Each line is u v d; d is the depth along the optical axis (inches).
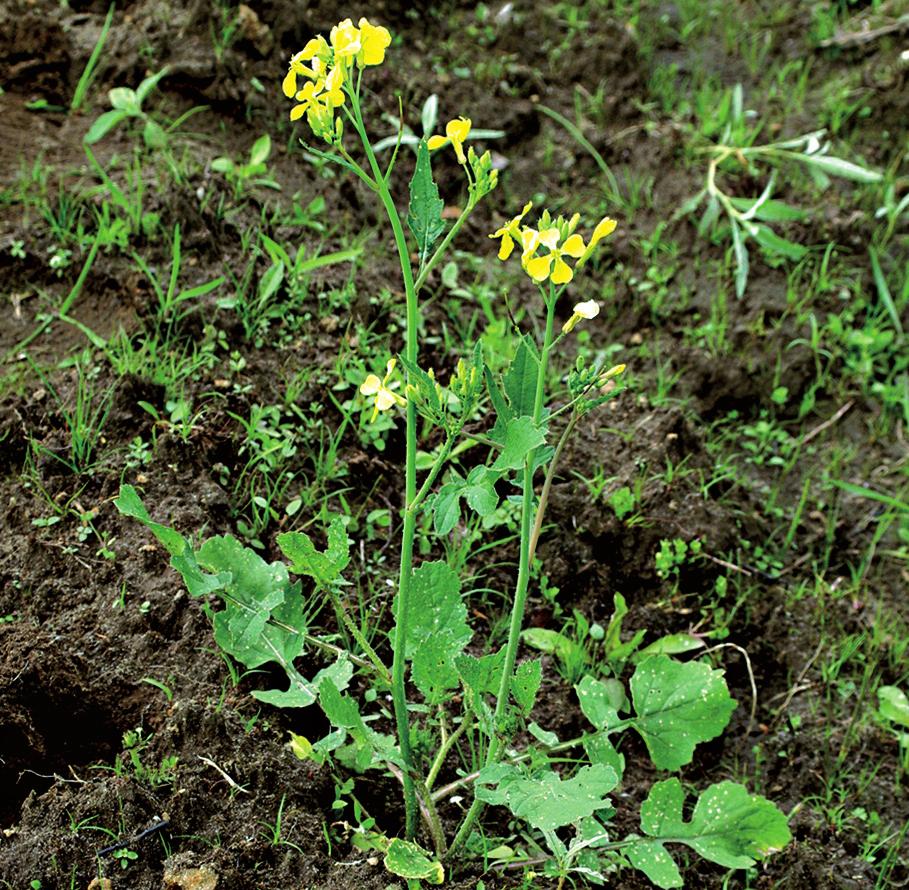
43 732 50.6
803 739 54.7
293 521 54.9
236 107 63.8
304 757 49.3
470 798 51.3
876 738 54.9
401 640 48.2
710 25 78.2
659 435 58.7
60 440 54.9
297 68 46.3
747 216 63.1
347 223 62.6
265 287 58.6
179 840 49.2
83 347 57.2
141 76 63.7
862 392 62.7
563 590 55.9
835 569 58.9
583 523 56.6
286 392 56.9
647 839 49.8
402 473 57.1
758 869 51.9
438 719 51.9
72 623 52.0
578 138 68.4
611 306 63.4
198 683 51.4
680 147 67.6
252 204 61.4
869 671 56.0
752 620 56.6
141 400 55.7
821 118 70.8
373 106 66.1
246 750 50.4
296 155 63.9
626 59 73.0
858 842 52.9
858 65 74.4
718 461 60.2
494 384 47.0
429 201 46.8
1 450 54.6
